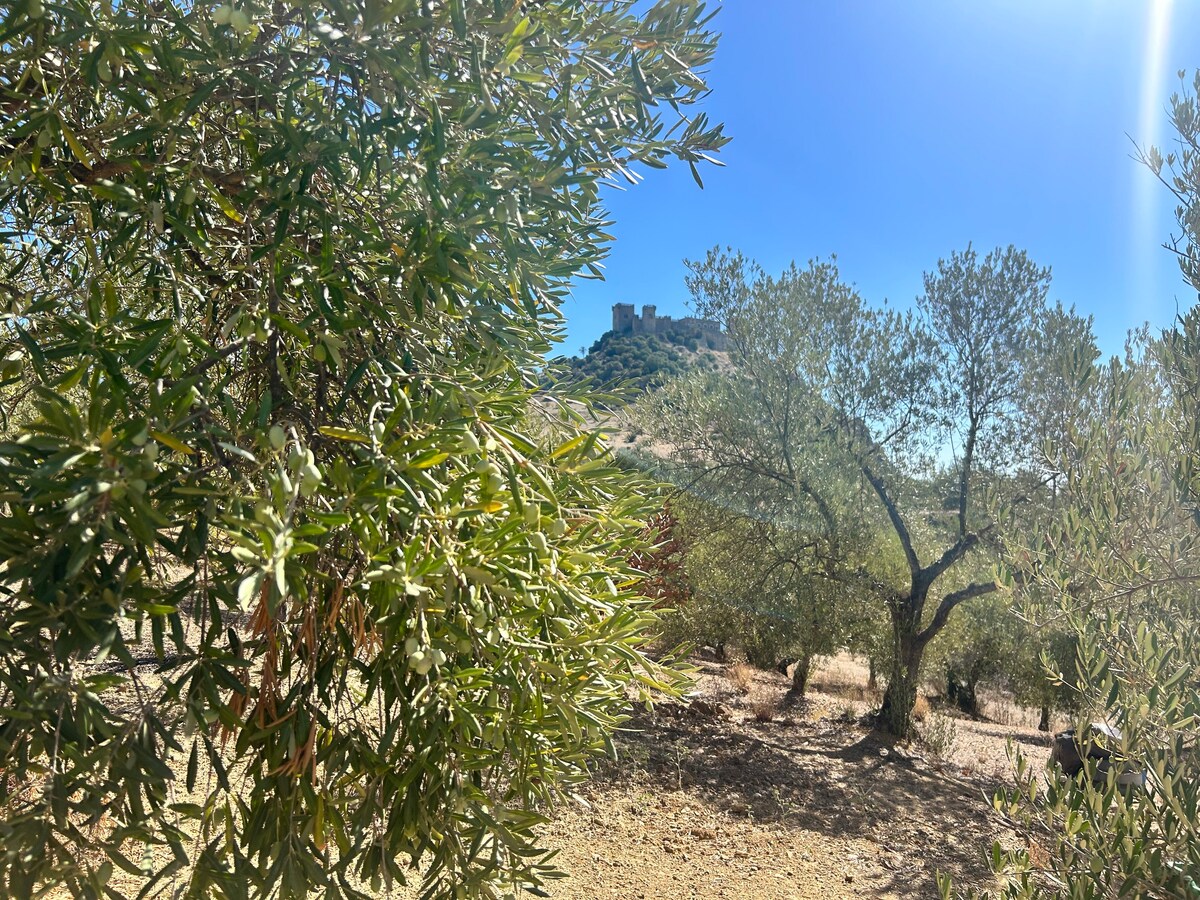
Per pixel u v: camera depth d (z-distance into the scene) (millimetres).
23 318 1642
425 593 1363
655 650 10977
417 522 1376
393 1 1345
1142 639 2309
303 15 1415
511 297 1913
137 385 1579
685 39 1951
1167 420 2619
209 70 1527
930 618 12023
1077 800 2176
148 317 2080
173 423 1241
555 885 4809
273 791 1644
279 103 1638
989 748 10953
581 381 2195
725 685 12633
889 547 11398
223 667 1436
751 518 10867
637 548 2180
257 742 1647
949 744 10008
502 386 1832
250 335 1531
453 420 1532
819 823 6672
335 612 1668
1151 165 2801
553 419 2051
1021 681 13750
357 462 1613
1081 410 2938
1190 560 2395
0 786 1305
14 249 2037
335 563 1700
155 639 1294
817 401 10672
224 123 1716
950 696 16094
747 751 8539
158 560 1426
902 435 10484
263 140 1670
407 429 1534
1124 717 2223
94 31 1391
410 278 1606
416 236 1571
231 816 1580
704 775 7512
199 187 1611
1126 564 2492
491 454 1583
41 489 1102
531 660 1600
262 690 1629
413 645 1322
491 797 1843
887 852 6203
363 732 1746
